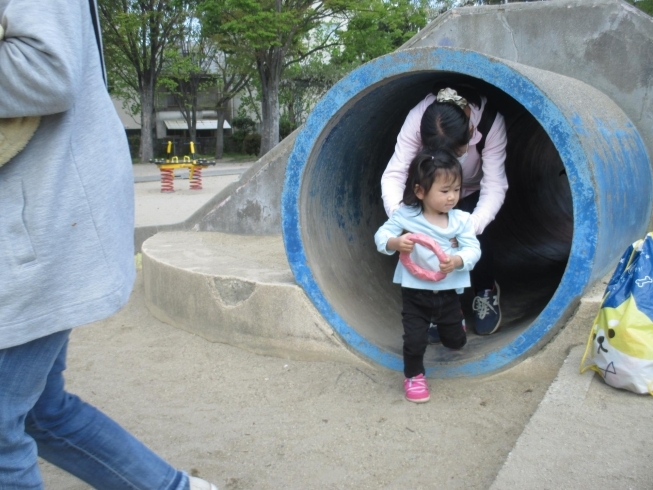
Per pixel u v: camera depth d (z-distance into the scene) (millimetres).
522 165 6160
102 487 2061
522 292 4902
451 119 3299
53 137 1723
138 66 31859
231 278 4215
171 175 15742
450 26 5145
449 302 3285
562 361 3201
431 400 3330
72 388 3764
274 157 6109
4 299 1630
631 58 4395
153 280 4957
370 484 2641
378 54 29469
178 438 3113
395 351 3688
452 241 3289
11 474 1734
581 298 3199
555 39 4695
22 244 1652
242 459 2893
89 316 1731
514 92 3232
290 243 3865
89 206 1755
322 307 3828
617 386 2762
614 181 3396
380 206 4867
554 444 2393
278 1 26703
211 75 38219
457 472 2676
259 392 3582
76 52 1686
